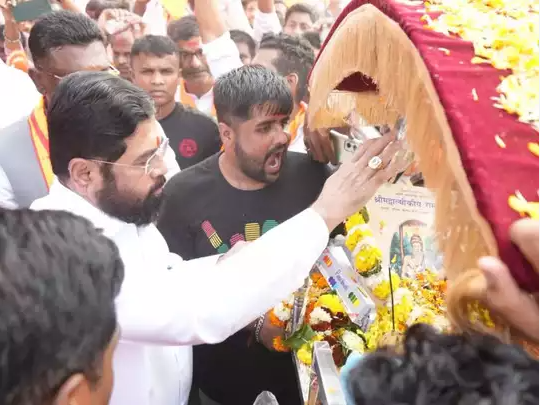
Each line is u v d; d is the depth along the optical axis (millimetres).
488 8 688
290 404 1273
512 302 469
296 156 1334
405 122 673
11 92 1477
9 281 383
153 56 1743
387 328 876
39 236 427
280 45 1719
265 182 1248
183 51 2090
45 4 2070
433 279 898
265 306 823
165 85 1771
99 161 866
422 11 667
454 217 553
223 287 800
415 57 618
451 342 468
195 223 1269
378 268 901
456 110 553
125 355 864
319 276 1075
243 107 1141
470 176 521
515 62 593
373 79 737
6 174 1331
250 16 2455
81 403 416
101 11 2152
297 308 1009
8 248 405
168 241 1286
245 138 1177
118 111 851
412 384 429
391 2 682
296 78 1709
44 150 1352
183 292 793
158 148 908
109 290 441
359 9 752
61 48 1470
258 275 810
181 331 777
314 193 1272
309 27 2303
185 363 1073
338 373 744
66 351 392
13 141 1331
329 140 1219
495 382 412
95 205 909
